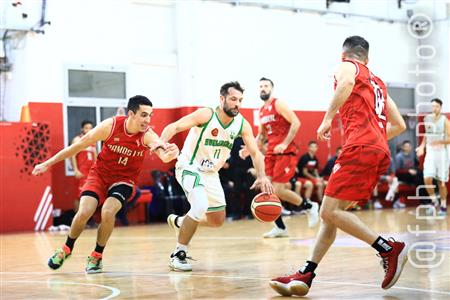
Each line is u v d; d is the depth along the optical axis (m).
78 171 17.09
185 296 5.85
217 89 20.11
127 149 7.59
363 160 5.73
